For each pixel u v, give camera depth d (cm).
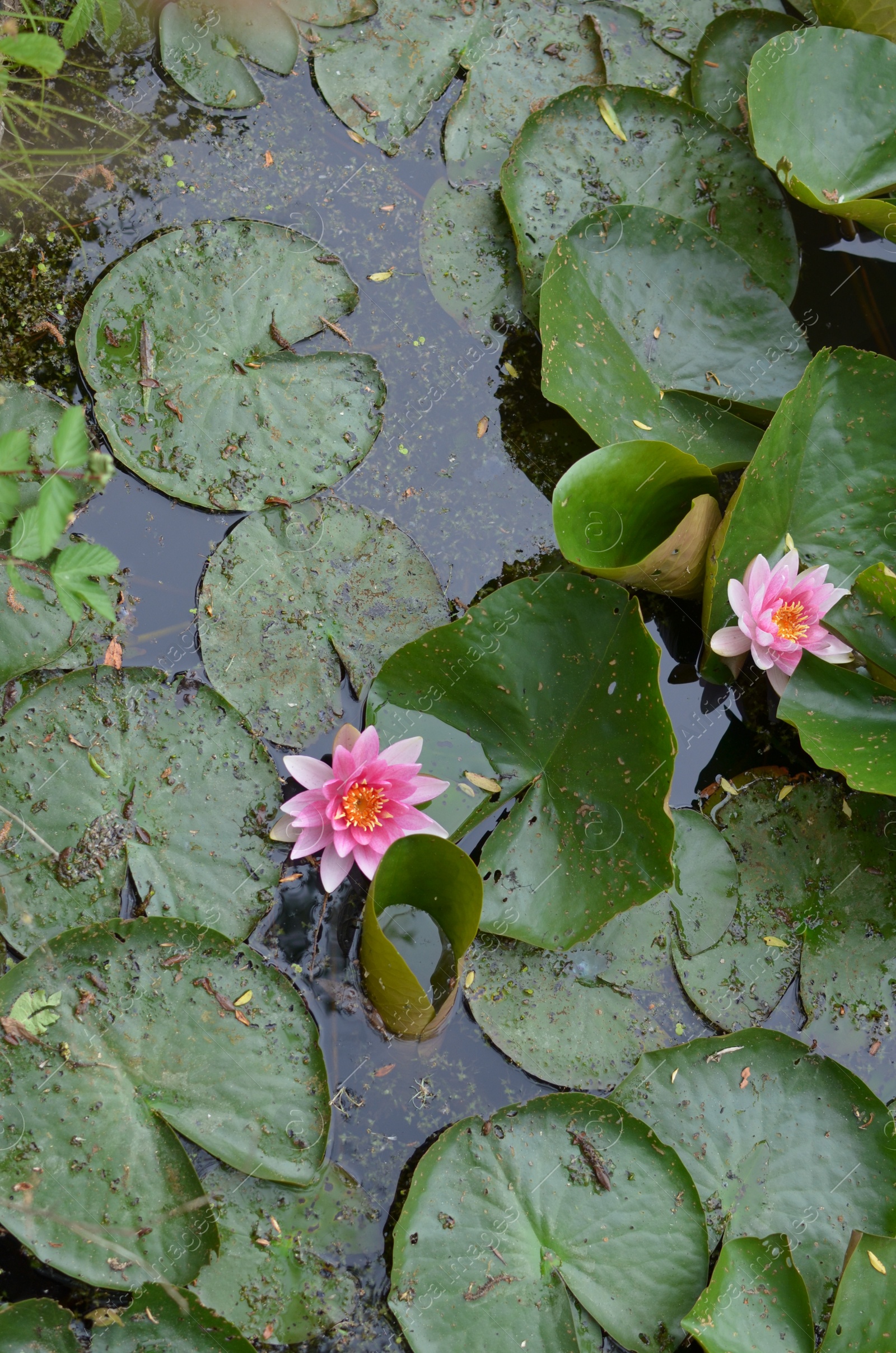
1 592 185
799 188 225
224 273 213
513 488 221
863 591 207
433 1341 153
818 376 206
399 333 226
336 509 204
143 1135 157
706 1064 179
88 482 196
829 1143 179
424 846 158
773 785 205
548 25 253
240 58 236
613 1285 161
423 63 243
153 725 181
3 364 203
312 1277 159
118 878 173
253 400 207
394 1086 175
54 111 224
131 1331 148
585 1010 182
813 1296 171
